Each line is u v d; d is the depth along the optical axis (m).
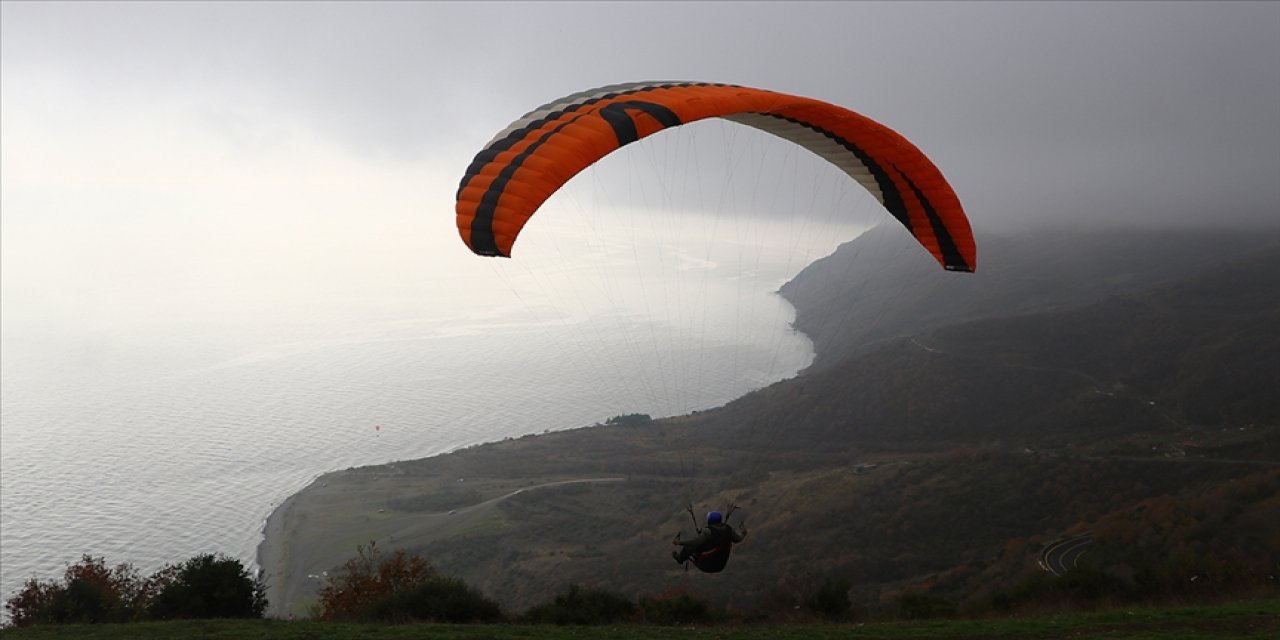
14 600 24.62
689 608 21.73
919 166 17.02
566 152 13.27
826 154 18.81
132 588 26.00
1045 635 16.56
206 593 23.22
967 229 18.03
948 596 38.47
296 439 120.38
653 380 138.62
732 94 14.86
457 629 18.34
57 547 77.81
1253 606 17.64
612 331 187.12
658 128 13.69
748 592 42.88
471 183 13.66
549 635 17.66
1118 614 17.62
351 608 25.03
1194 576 25.16
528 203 13.02
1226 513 41.03
